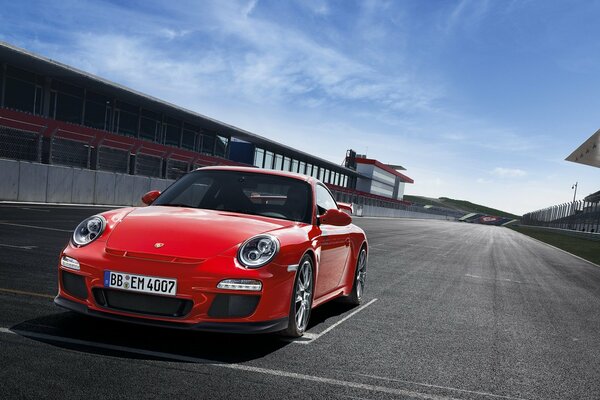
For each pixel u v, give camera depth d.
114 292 3.54
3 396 2.56
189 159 29.11
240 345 3.81
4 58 22.05
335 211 4.61
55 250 7.83
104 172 22.67
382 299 6.54
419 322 5.34
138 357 3.31
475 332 5.12
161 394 2.76
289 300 3.83
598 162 34.81
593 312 7.02
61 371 2.95
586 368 4.16
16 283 5.23
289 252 3.81
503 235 40.72
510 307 6.84
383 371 3.57
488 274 10.78
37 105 24.47
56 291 5.04
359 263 5.95
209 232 3.79
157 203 4.57
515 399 3.28
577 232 38.81
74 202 21.19
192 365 3.26
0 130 18.95
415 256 13.35
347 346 4.11
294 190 4.76
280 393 2.95
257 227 3.99
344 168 65.69
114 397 2.67
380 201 69.31
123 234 3.75
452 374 3.67
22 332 3.60
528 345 4.78
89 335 3.68
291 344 3.99
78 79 25.23
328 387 3.14
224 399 2.78
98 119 28.06
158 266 3.47
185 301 3.47
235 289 3.49
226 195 4.60
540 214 74.69
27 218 12.56
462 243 22.52
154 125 32.53
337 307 5.79
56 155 21.31
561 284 10.12
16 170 18.45
